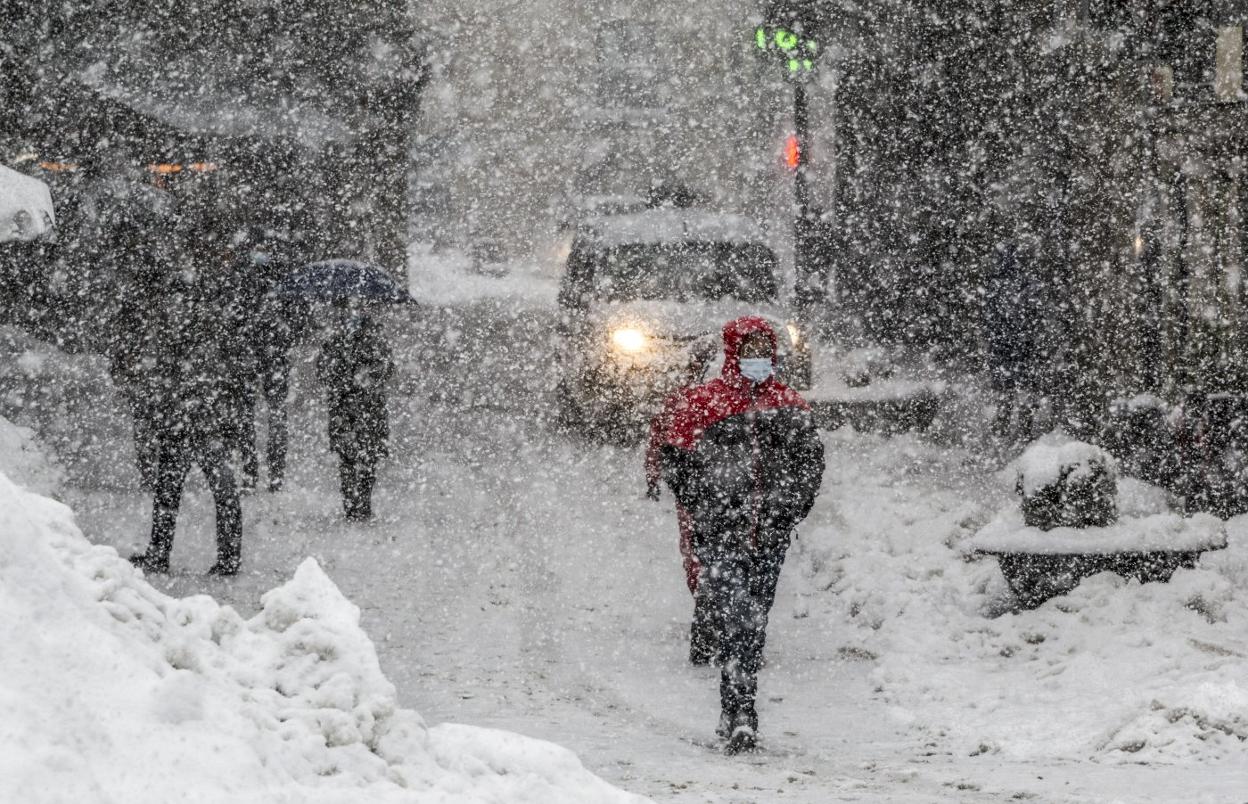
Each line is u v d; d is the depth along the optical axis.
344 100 94.38
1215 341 43.34
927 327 73.62
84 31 69.44
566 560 41.53
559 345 64.12
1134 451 44.38
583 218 68.00
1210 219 43.53
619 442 60.84
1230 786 20.50
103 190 43.84
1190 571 33.12
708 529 25.56
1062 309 54.78
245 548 42.22
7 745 9.53
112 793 9.70
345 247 92.31
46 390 55.09
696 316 61.12
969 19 70.69
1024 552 34.16
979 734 26.02
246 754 10.61
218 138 77.19
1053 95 57.22
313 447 60.00
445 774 12.25
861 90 78.88
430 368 85.31
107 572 12.67
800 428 25.70
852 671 31.45
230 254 38.72
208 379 38.25
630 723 26.45
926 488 49.03
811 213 80.00
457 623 34.50
